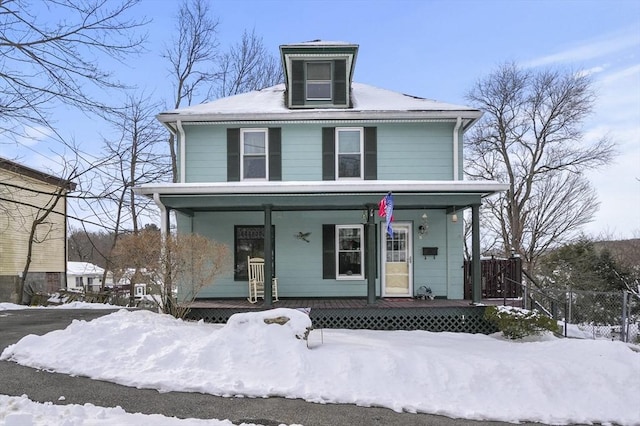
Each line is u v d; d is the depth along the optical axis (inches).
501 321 348.2
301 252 470.3
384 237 470.3
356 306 389.7
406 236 471.5
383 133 476.1
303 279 468.1
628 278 775.7
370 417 184.4
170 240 366.6
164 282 366.0
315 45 483.2
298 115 461.7
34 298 659.4
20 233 697.6
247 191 390.0
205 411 182.5
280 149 474.3
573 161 943.7
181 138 472.7
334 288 467.5
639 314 543.2
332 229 470.6
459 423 183.2
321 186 389.4
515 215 1005.8
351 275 469.7
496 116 1011.9
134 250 362.3
